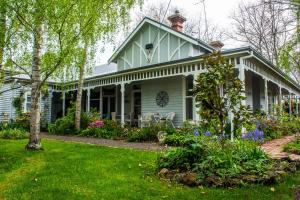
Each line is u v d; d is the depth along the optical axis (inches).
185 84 550.6
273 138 415.5
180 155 201.0
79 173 198.7
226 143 215.3
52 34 259.6
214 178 169.9
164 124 450.0
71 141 402.0
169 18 673.6
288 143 332.5
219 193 153.3
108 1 329.1
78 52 281.3
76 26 269.7
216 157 186.1
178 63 454.3
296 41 260.7
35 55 291.6
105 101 756.6
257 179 168.1
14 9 236.4
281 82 689.6
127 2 385.1
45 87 338.0
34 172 205.2
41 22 248.7
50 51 265.3
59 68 288.7
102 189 162.7
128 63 679.7
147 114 549.3
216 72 207.3
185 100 545.3
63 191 160.1
